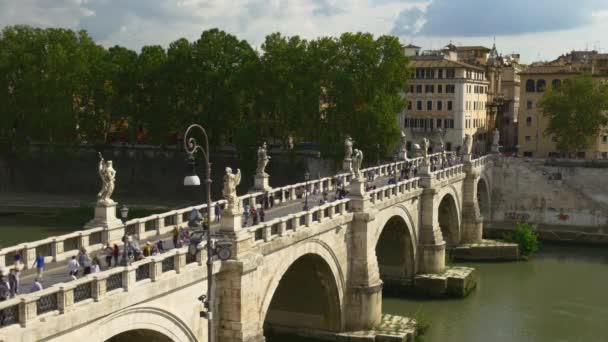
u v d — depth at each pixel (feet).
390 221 179.11
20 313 66.80
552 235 269.85
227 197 99.91
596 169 270.67
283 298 148.15
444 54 391.45
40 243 92.89
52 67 298.76
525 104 352.28
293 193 161.17
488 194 279.90
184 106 300.20
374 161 286.05
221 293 99.09
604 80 337.52
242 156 286.87
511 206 282.15
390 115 278.26
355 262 145.18
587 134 303.27
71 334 72.54
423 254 190.80
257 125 287.07
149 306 83.76
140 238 110.32
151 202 302.45
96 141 325.42
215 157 305.12
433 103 358.43
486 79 397.19
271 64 282.36
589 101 299.17
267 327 151.12
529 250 236.02
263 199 146.41
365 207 145.18
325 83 285.23
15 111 305.53
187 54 292.61
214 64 295.89
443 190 209.15
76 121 310.45
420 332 154.81
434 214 193.88
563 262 231.09
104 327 77.00
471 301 183.11
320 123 286.87
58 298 71.05
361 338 142.10
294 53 283.79
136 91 303.27
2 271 75.51
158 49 307.17
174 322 89.20
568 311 175.52
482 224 259.80
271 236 111.34
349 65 284.00
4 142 310.65
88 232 99.35
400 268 190.08
